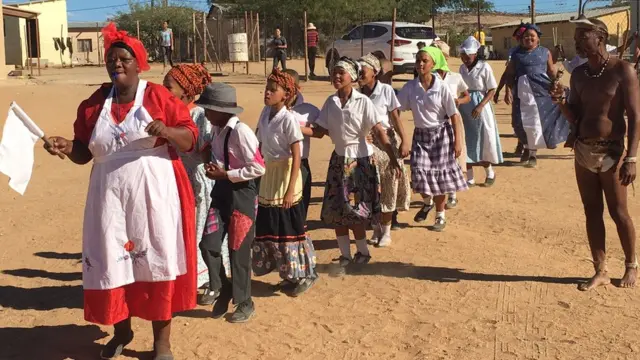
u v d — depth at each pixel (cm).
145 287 444
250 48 3731
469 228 793
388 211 716
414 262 675
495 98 1141
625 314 538
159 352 466
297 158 561
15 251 738
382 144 630
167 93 444
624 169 553
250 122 1612
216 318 547
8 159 424
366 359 477
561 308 554
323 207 644
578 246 715
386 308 564
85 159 455
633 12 1948
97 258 436
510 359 471
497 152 980
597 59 555
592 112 562
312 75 2659
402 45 2358
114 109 436
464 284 613
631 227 582
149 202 435
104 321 437
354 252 711
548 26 4672
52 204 948
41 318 557
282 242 579
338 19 3044
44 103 1820
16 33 4069
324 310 563
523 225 798
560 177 1048
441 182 756
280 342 506
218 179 518
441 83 750
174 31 4819
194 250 459
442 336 510
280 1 3781
